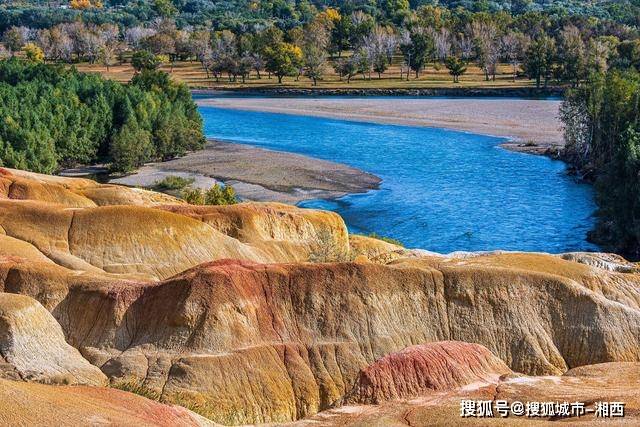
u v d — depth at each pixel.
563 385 41.91
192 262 63.75
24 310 44.66
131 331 49.44
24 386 32.56
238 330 48.72
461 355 43.84
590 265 61.12
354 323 50.41
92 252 62.69
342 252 66.44
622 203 86.25
